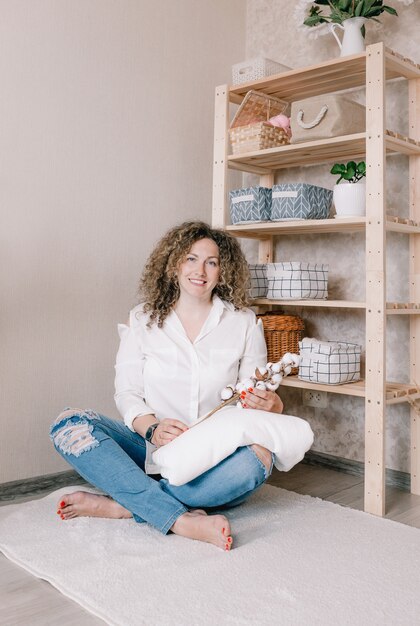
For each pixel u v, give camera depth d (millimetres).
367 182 1966
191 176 2621
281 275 2262
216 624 1168
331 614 1215
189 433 1583
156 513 1600
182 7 2572
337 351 2141
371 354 1948
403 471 2305
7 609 1249
